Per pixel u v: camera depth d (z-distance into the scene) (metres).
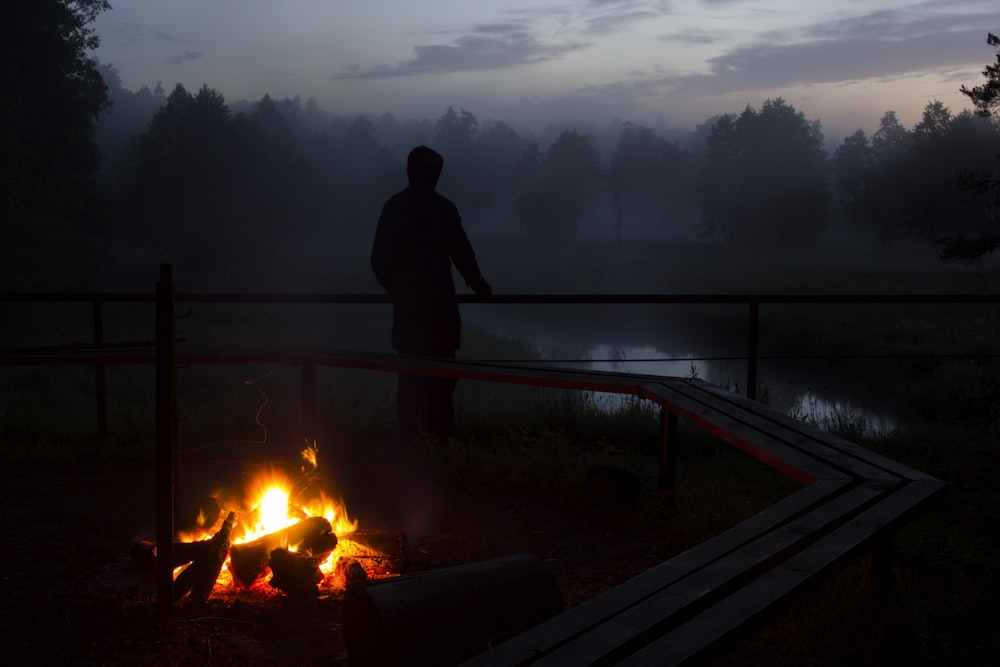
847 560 2.31
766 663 2.73
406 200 5.46
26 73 38.25
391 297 5.58
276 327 35.25
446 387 5.54
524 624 2.64
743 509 4.12
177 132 67.75
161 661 2.70
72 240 39.81
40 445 5.35
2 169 35.06
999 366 24.12
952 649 2.86
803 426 3.73
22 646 2.79
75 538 3.90
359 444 5.66
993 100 8.31
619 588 2.07
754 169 108.69
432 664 2.48
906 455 5.68
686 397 4.31
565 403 6.51
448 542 3.99
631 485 4.41
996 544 3.88
